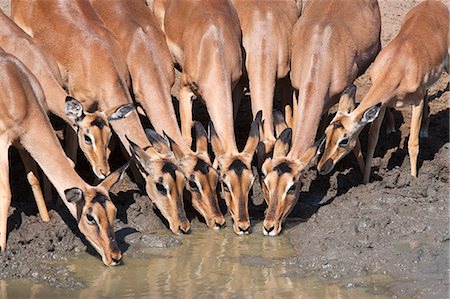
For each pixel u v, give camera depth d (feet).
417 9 56.13
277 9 55.88
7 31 50.52
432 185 50.98
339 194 51.19
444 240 45.65
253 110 52.80
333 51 52.16
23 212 47.16
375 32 56.75
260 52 53.78
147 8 56.54
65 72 51.98
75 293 41.32
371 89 51.19
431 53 53.06
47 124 44.86
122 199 49.83
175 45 55.16
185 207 49.70
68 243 45.37
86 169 53.36
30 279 42.57
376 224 46.68
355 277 42.68
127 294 41.27
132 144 46.80
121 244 45.91
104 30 52.24
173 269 43.78
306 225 47.39
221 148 47.75
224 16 53.62
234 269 43.78
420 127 57.00
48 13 53.36
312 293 41.34
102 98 50.62
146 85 51.47
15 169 52.80
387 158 55.36
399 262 43.55
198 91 52.39
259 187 51.29
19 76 44.93
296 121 50.11
